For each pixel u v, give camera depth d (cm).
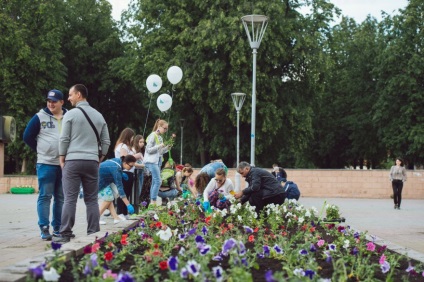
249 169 1284
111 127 5347
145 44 3909
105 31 4903
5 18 4006
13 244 854
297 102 3988
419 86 4506
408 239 1120
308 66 3834
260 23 2291
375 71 4719
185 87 3688
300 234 835
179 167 2023
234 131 4012
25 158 4438
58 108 912
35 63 4066
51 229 1077
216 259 570
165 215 1062
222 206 1240
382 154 5259
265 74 3725
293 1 4078
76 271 483
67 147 844
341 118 5362
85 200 859
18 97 4047
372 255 711
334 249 665
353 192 3259
